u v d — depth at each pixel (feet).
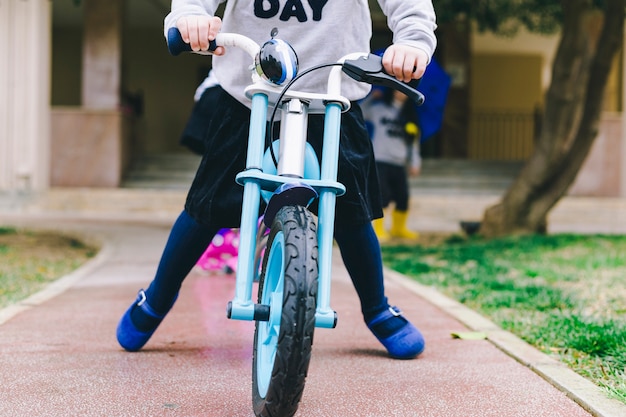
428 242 25.46
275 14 7.75
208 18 6.85
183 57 56.80
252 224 6.46
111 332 10.71
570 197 40.88
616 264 18.31
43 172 41.29
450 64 51.98
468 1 27.78
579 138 25.16
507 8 32.07
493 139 58.80
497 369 8.77
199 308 12.75
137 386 7.89
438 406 7.37
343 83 7.83
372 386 8.00
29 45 40.55
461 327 11.36
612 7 23.12
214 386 7.92
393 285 15.83
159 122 56.65
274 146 6.96
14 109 40.50
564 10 24.68
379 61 6.71
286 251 6.00
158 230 28.68
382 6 7.76
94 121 42.11
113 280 16.46
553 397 7.70
